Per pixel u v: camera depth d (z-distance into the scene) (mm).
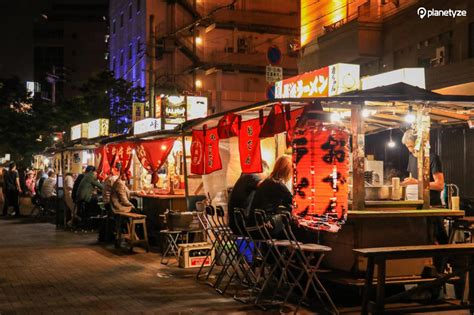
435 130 14578
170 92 37562
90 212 16312
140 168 15727
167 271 9828
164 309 7227
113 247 12914
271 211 7492
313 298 7723
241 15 44750
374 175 9016
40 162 30094
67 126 33469
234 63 44531
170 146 12633
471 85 14969
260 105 7469
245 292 8188
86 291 8289
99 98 34781
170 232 10625
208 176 10641
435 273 7336
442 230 8336
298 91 9188
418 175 7715
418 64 18156
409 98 7027
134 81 44938
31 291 8305
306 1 25516
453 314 7004
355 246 7227
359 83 8188
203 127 10180
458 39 16219
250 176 8234
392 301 6480
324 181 6418
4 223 18812
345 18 22266
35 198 21000
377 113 8414
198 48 44031
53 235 15312
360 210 7195
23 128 33156
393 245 7375
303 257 7133
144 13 42906
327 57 22391
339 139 6469
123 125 35438
